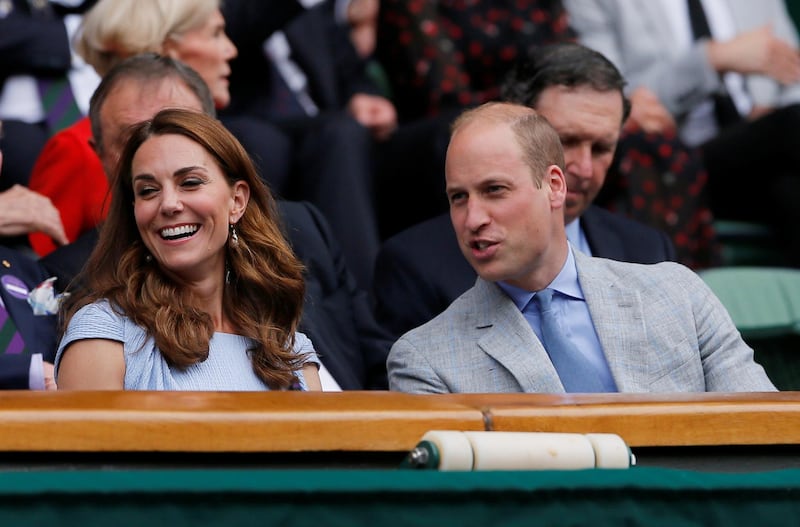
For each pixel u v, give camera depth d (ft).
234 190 39.14
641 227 52.80
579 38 74.49
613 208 67.00
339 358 48.98
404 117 66.85
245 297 39.47
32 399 26.89
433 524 24.76
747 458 30.60
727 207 74.59
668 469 26.91
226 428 26.22
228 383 37.60
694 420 29.73
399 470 25.39
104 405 26.25
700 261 68.08
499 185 39.09
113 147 46.96
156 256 37.83
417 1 65.87
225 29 62.49
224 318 39.06
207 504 23.76
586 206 50.57
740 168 73.61
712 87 73.20
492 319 40.27
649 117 69.21
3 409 25.27
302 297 40.09
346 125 60.44
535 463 26.58
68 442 25.31
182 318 37.42
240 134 58.54
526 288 40.60
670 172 67.97
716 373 41.04
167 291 37.78
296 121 61.31
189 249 37.68
